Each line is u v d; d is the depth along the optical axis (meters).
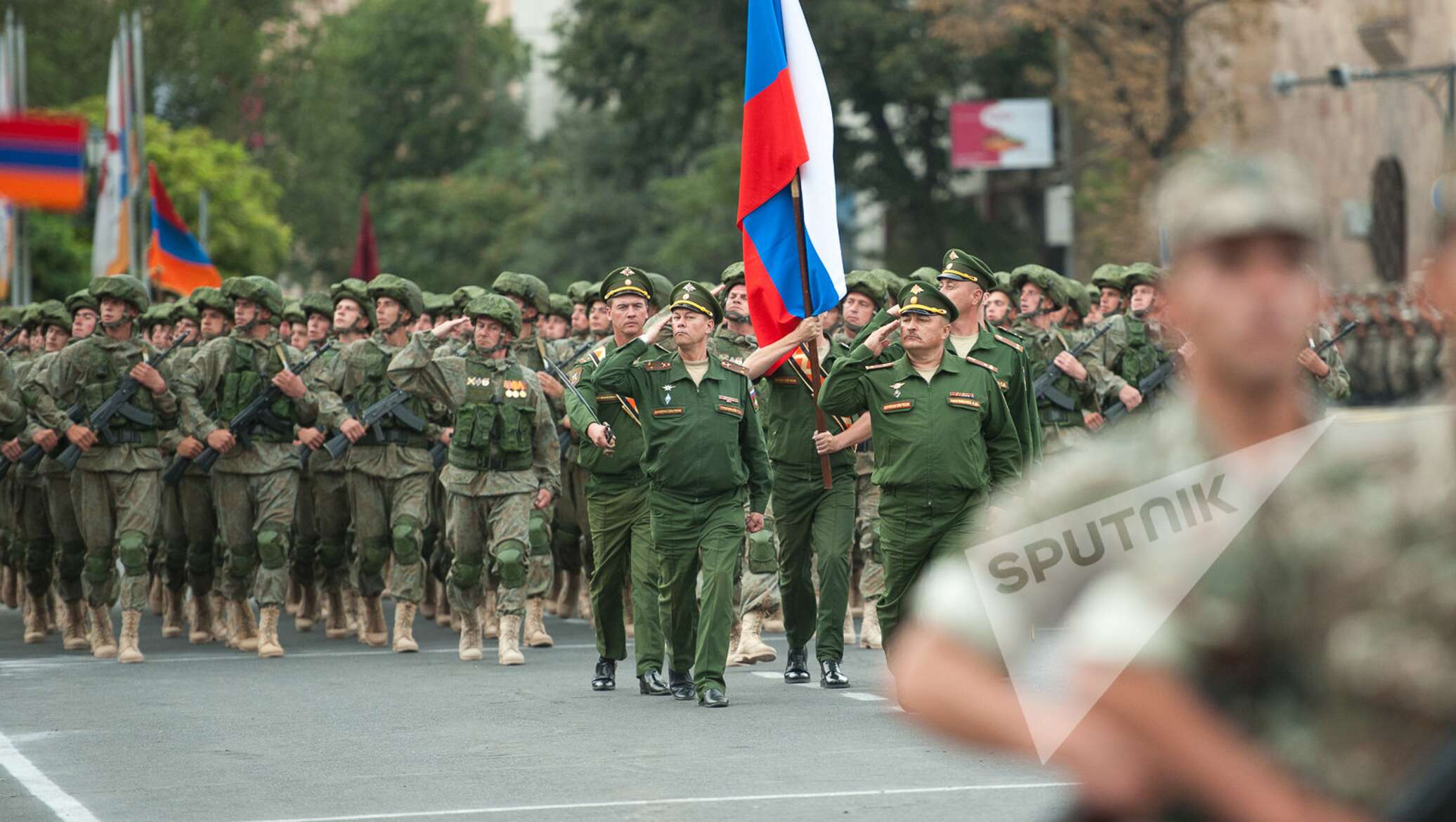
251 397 40.19
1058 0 119.75
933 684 6.90
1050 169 156.25
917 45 143.50
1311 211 6.55
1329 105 88.50
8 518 51.28
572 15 157.50
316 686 34.09
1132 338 43.38
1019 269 44.25
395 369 37.47
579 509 46.56
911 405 27.05
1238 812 6.83
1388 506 6.98
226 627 44.19
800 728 27.67
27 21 154.25
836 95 147.00
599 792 22.52
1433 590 6.91
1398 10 103.81
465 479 37.03
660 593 31.39
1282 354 6.73
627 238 193.00
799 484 32.44
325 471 43.28
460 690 33.16
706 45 149.25
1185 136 114.06
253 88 181.50
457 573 37.69
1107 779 6.80
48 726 29.03
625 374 30.00
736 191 157.25
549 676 35.25
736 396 30.30
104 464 39.47
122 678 35.81
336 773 24.28
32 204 13.45
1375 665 6.96
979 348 28.36
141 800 22.53
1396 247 80.19
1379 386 65.06
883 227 163.50
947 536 27.03
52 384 39.50
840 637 32.53
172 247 70.00
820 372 31.39
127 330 39.72
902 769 23.84
